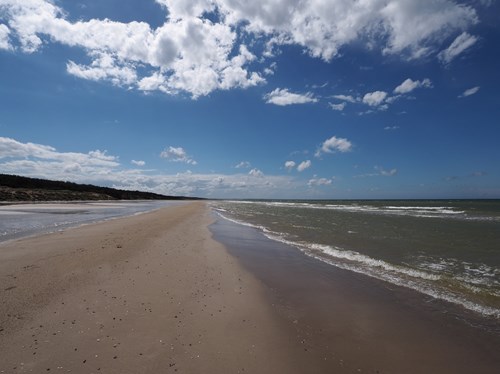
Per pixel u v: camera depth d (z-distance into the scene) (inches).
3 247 418.6
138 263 349.7
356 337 196.5
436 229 691.4
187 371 152.2
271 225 840.3
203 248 472.1
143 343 176.9
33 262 332.2
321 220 972.6
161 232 620.1
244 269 358.6
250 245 522.0
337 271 352.5
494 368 163.2
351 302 257.1
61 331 184.7
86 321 199.5
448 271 341.1
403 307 245.9
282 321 218.1
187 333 192.2
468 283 299.1
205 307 236.4
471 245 488.4
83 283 270.5
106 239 497.0
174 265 352.8
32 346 166.6
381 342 190.5
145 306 229.5
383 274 337.4
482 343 189.3
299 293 278.5
